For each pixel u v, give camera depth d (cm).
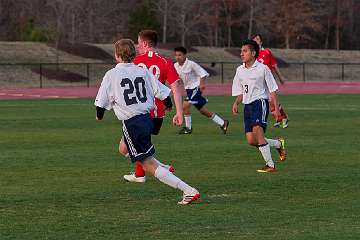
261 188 2678
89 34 17162
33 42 15188
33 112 6500
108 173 3034
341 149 3834
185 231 2009
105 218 2172
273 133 4662
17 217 2189
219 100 8456
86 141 4219
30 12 17438
